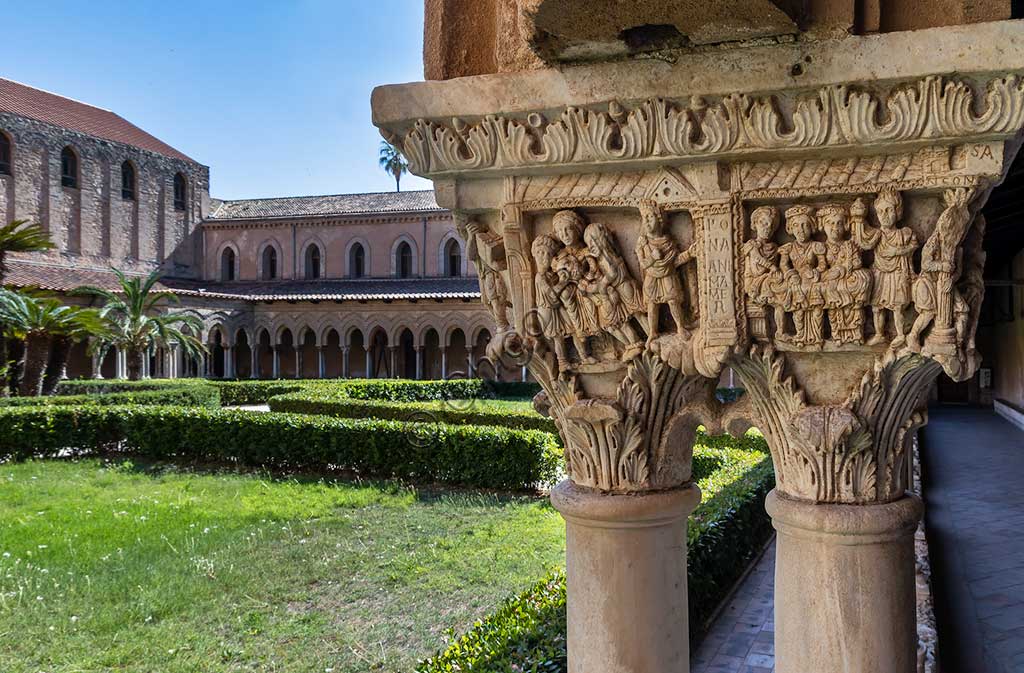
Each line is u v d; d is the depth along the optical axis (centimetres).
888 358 192
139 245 3266
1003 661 453
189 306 2761
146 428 1235
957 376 185
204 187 3562
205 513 820
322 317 3000
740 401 232
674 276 208
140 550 678
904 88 179
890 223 186
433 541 723
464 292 2920
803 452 207
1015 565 650
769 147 189
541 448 952
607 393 233
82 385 2088
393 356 2903
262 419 1141
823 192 190
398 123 222
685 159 199
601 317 220
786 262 196
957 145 180
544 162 210
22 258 2766
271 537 735
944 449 1431
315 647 486
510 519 808
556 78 204
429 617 534
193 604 557
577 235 218
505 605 427
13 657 467
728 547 571
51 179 2947
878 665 201
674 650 239
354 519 812
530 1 174
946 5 182
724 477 765
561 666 321
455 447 995
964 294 189
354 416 1409
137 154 3275
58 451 1280
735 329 199
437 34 231
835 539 204
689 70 192
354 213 3247
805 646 207
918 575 409
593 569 236
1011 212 855
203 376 2809
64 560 643
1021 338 1622
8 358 1980
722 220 199
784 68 184
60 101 3278
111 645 485
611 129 202
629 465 235
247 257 3434
